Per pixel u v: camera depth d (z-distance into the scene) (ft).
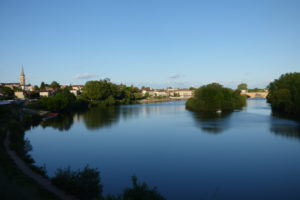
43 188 66.49
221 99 336.29
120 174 95.86
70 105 357.20
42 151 130.93
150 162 110.83
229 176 93.61
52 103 319.06
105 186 83.82
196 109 352.28
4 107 230.89
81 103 411.54
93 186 67.56
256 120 231.91
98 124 226.99
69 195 64.54
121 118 273.33
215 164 107.04
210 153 123.95
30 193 58.54
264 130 180.24
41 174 81.66
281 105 284.41
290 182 87.61
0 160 87.25
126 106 480.23
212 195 78.18
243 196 77.66
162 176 94.07
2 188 55.88
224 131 179.11
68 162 111.45
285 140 148.56
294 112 256.32
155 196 59.41
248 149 130.00
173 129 193.06
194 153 124.26
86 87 512.63
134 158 116.98
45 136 171.63
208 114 295.69
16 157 98.17
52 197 60.64
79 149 134.62
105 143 148.97
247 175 94.43
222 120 236.84
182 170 100.32
